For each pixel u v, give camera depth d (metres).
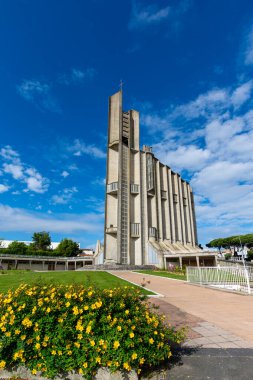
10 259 57.25
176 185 68.25
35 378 4.16
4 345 4.09
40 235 75.44
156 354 4.41
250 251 62.75
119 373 4.14
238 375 4.38
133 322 4.34
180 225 64.81
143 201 53.34
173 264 44.81
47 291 4.75
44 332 4.22
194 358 5.00
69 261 65.12
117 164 53.97
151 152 59.03
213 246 86.75
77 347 4.11
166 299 12.17
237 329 7.11
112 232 48.97
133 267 43.50
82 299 4.51
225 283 15.92
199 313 9.19
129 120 56.97
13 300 4.53
